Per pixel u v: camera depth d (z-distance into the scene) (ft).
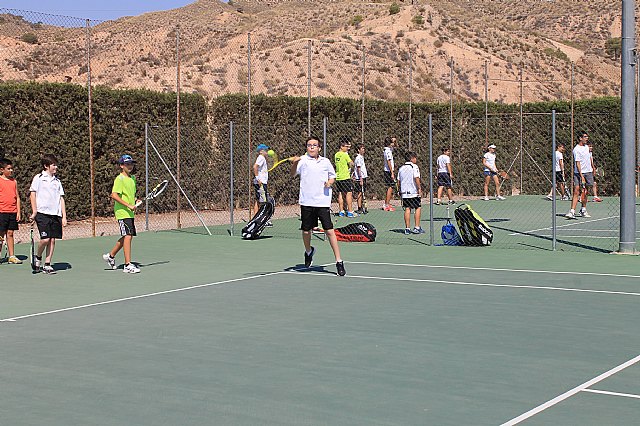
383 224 76.54
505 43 220.84
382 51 194.49
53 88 76.02
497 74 196.44
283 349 29.73
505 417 21.93
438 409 22.68
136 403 23.52
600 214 84.69
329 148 99.04
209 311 37.17
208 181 88.94
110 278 47.44
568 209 90.89
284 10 316.19
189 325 34.14
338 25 246.68
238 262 53.42
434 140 109.40
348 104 101.65
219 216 84.17
